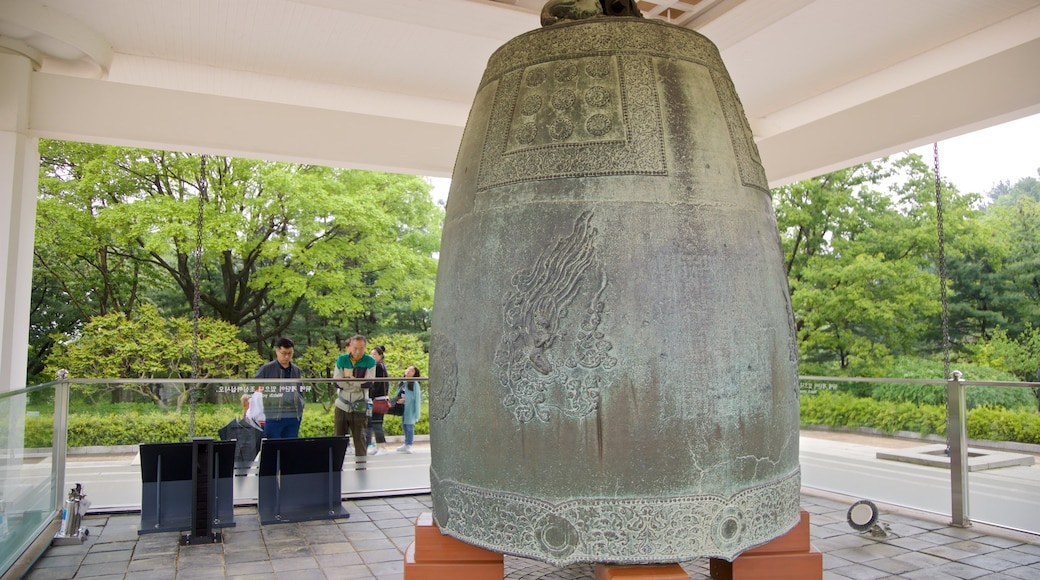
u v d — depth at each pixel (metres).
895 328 15.69
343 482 7.44
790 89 8.57
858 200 16.48
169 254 17.27
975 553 5.43
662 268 2.40
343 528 6.27
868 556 5.38
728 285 2.47
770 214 2.79
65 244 14.23
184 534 5.96
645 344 2.35
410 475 7.71
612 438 2.34
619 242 2.41
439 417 2.71
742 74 8.13
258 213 14.88
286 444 6.55
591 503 2.35
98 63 7.47
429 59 7.87
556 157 2.53
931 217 15.77
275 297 15.34
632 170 2.47
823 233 17.08
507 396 2.46
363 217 14.65
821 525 6.23
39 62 7.26
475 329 2.56
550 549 2.38
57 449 6.40
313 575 5.05
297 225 15.12
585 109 2.56
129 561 5.35
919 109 7.38
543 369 2.40
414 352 16.33
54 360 13.93
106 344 13.91
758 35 7.16
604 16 2.78
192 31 7.25
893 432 6.91
